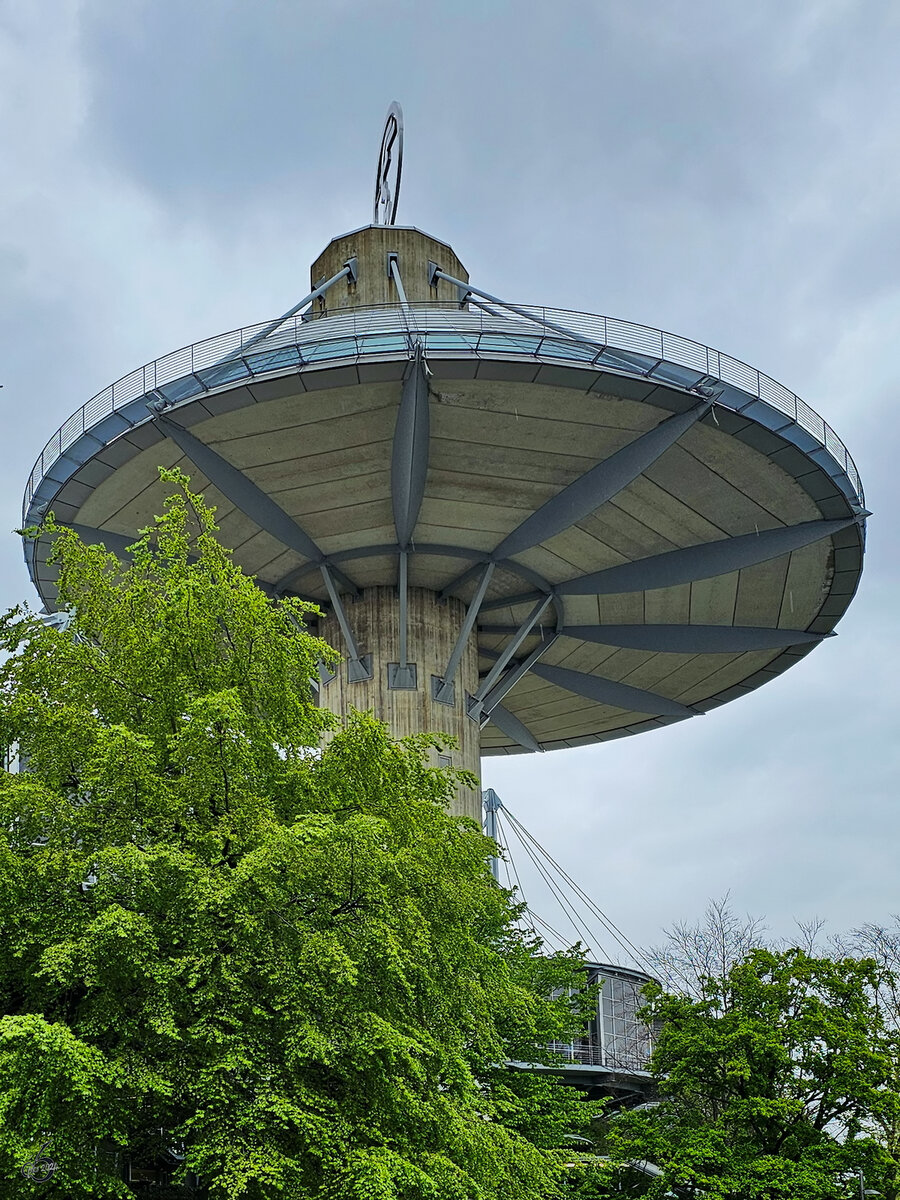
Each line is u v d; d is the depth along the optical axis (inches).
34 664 674.2
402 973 615.2
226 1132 553.6
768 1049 1000.9
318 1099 575.2
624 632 1715.1
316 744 709.3
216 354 1289.4
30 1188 546.9
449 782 776.9
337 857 600.7
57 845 606.2
